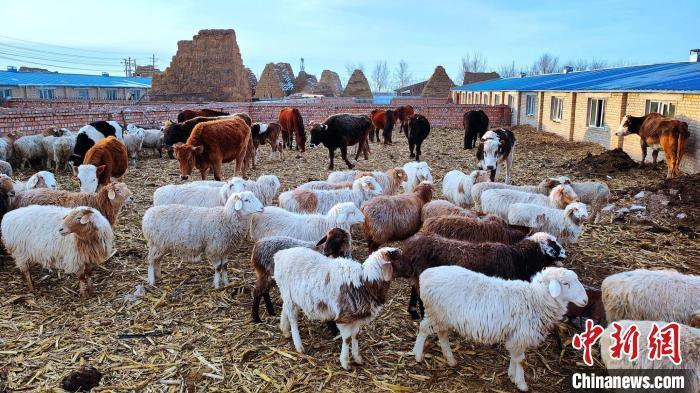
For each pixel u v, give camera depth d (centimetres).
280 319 586
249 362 508
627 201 1098
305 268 503
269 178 884
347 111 2991
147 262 750
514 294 464
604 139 1981
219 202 823
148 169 1506
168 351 525
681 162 1468
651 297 480
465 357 522
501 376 493
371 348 536
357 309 481
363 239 855
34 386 464
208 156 1171
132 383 473
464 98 5100
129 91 6191
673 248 820
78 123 1830
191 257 661
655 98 1619
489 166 1250
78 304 619
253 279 696
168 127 1614
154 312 604
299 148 1991
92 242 607
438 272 489
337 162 1692
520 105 3061
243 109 2872
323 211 804
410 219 744
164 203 820
